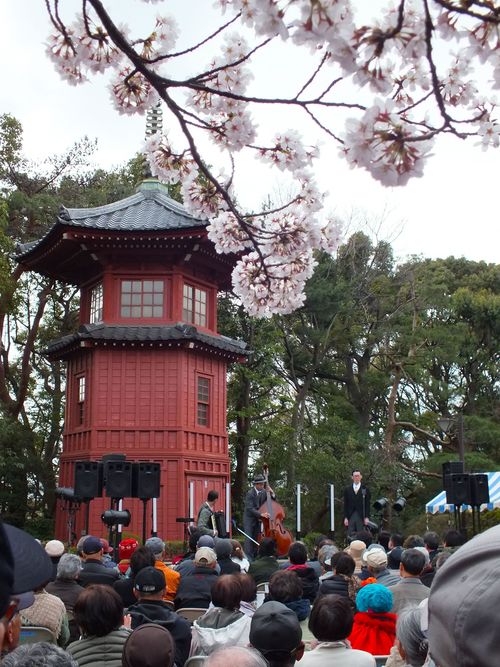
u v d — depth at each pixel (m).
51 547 9.06
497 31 3.35
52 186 37.94
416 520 36.06
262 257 6.17
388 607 6.45
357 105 3.91
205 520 18.03
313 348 40.84
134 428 24.83
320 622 4.76
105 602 5.12
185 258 25.14
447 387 43.44
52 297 37.41
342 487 33.47
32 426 37.62
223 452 26.66
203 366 26.28
